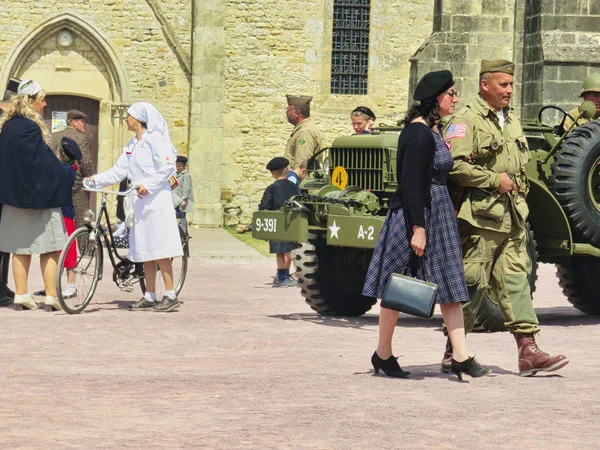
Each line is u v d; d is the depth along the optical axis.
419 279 8.18
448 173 8.53
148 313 12.23
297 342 10.22
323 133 31.27
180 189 18.94
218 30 30.30
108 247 12.64
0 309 12.48
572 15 19.44
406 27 31.61
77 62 29.94
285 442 6.12
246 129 30.84
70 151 13.38
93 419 6.65
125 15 29.97
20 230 12.25
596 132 11.90
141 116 12.52
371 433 6.39
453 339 8.30
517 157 8.73
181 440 6.12
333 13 31.23
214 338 10.38
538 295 15.71
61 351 9.44
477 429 6.58
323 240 12.53
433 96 8.16
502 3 22.05
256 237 12.67
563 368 8.99
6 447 5.86
